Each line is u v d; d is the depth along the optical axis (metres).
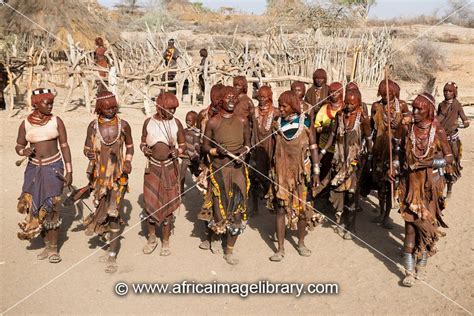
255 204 7.18
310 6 28.70
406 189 5.35
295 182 5.72
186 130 6.94
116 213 5.49
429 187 5.21
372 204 7.79
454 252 6.11
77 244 6.21
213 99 6.27
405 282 5.32
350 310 4.93
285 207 5.80
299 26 28.22
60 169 5.67
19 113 13.09
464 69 23.14
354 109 6.18
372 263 5.86
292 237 6.57
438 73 22.28
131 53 17.88
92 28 18.91
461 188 8.38
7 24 18.44
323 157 6.74
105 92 5.50
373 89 18.30
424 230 5.19
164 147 5.72
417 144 5.18
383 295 5.19
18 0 18.47
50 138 5.59
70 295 5.13
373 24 38.72
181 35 33.25
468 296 5.14
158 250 6.12
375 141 6.74
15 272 5.53
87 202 7.51
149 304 5.01
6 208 7.23
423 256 5.34
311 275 5.59
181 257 5.96
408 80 21.39
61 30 18.34
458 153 7.63
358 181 6.45
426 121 5.17
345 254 6.09
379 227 6.91
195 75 14.73
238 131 5.62
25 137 5.58
